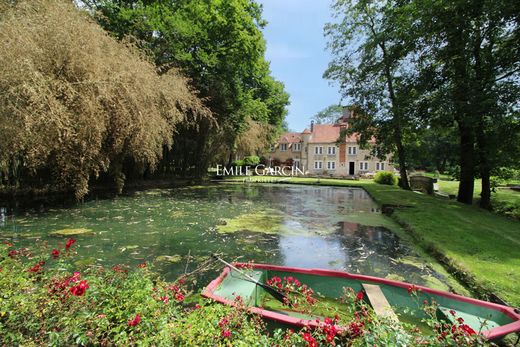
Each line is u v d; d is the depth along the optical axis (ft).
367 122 55.11
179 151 60.44
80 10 27.25
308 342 5.26
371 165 110.83
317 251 17.49
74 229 20.71
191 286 11.95
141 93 28.68
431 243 17.81
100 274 9.09
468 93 30.99
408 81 41.65
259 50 58.95
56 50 21.43
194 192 48.73
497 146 32.07
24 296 6.24
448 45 34.63
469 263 14.15
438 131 43.75
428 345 5.27
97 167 28.12
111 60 26.03
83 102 22.72
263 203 38.01
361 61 54.19
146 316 6.10
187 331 5.54
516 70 31.35
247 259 15.76
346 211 32.45
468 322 8.14
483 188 36.83
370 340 5.31
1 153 21.94
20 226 21.27
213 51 51.62
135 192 43.70
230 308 6.98
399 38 41.96
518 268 13.53
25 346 5.26
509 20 29.27
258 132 81.66
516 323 7.26
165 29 44.52
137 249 16.80
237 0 50.83
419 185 58.39
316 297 10.53
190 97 41.34
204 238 19.69
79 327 5.66
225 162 95.40
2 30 18.63
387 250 17.83
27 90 18.92
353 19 56.90
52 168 28.48
